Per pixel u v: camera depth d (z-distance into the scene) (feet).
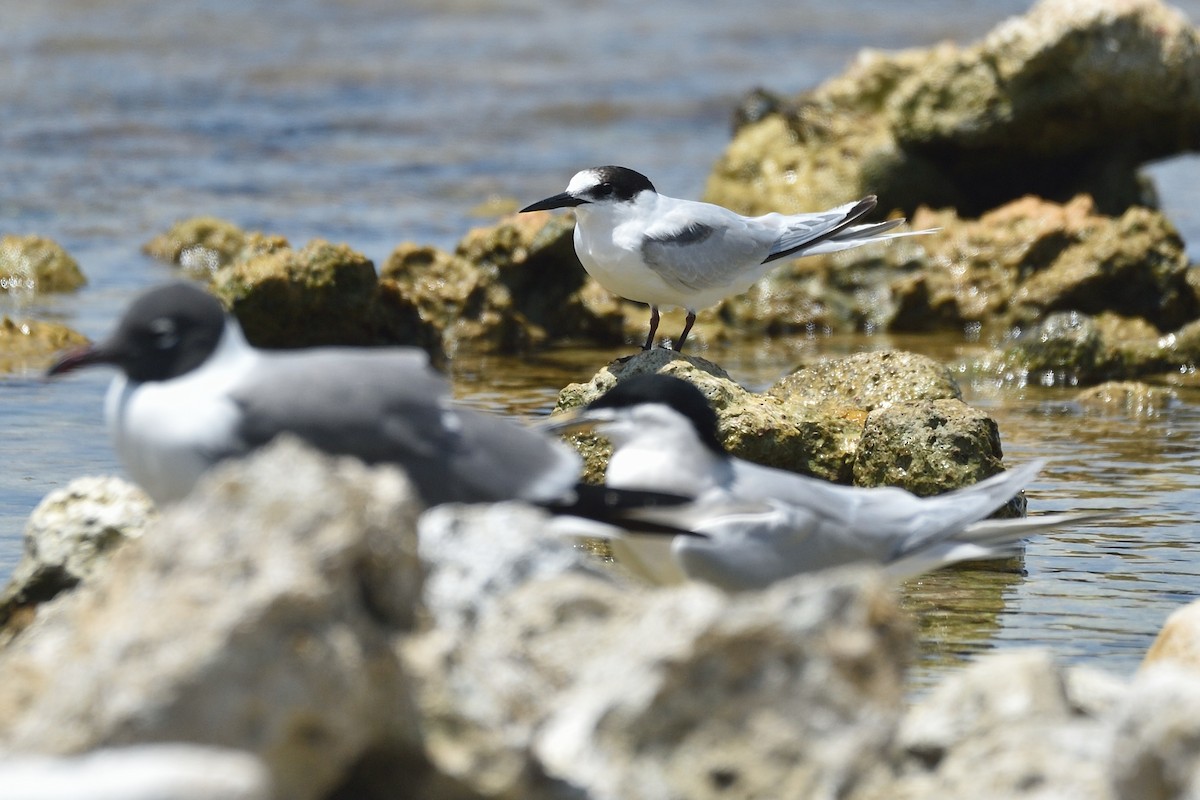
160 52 139.54
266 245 65.87
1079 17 86.07
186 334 26.40
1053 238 75.77
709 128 122.72
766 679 21.67
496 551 25.03
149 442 25.81
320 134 114.42
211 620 20.16
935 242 77.46
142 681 19.88
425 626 22.93
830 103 97.04
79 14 151.53
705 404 31.53
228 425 25.63
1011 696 22.84
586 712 22.18
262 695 20.08
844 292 76.48
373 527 21.86
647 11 174.91
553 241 70.18
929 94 89.76
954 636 33.88
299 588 20.40
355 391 26.55
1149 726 20.42
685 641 21.62
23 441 48.49
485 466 27.40
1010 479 32.12
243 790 17.43
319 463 21.84
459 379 62.13
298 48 145.07
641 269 49.65
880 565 30.81
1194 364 64.69
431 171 104.99
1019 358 64.23
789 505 30.17
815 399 49.03
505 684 22.68
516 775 21.62
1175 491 45.70
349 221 90.22
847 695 21.75
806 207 90.22
